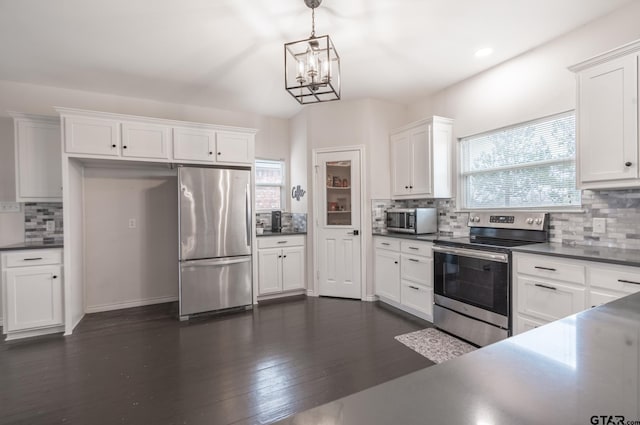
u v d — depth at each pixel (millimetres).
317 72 2039
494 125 3188
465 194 3566
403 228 3766
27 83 3377
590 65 2178
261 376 2205
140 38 2586
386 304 3865
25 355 2559
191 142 3578
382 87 3701
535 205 2912
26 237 3322
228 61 2998
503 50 2867
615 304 945
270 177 4816
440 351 2564
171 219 4117
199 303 3486
